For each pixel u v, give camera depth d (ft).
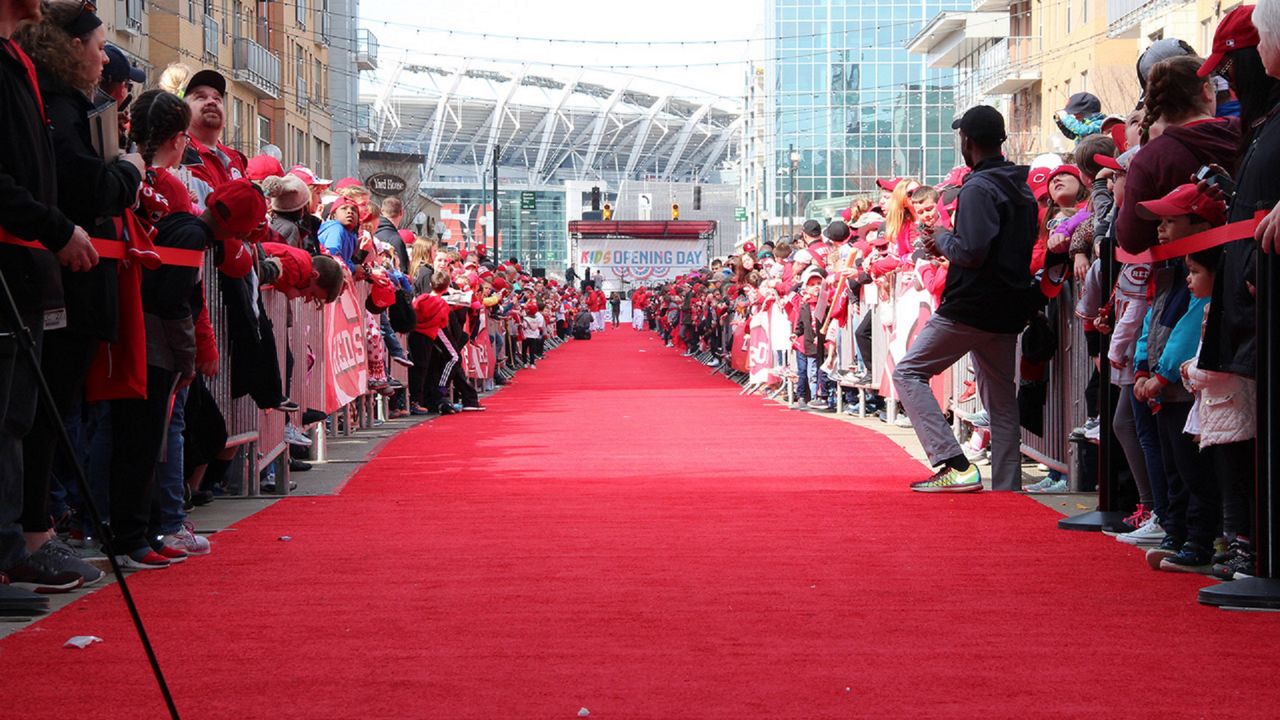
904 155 290.97
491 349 71.61
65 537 20.75
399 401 51.29
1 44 15.12
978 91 191.72
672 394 64.85
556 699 11.59
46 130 15.65
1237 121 18.17
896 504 24.47
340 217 39.81
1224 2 109.70
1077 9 150.61
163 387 18.45
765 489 26.84
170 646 13.53
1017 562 18.31
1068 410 26.76
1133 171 18.29
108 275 16.98
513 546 19.66
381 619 14.74
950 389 38.29
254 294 24.03
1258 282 15.20
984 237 26.45
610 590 16.30
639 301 196.34
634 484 27.84
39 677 12.34
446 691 11.86
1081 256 23.94
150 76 106.83
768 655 13.06
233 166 26.32
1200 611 15.06
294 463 31.48
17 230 14.96
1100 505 21.50
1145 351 18.66
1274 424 15.35
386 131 544.21
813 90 292.40
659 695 11.69
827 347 50.72
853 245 49.52
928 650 13.25
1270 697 11.51
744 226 366.43
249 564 18.38
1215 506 17.58
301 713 11.24
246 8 136.05
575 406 56.18
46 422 16.79
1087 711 11.16
